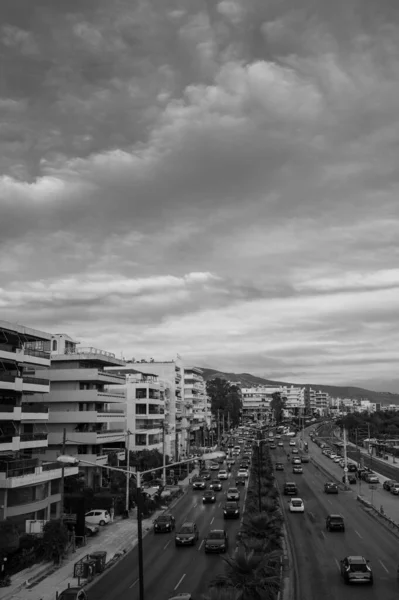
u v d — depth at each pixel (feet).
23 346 217.36
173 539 189.67
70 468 208.85
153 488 249.96
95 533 199.82
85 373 277.85
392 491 298.97
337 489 303.07
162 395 424.87
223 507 237.86
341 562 142.92
